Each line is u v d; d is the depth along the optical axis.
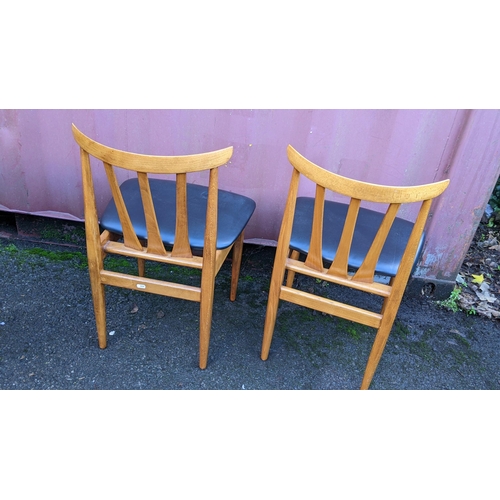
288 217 1.44
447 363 1.93
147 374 1.75
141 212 1.68
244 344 1.93
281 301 2.19
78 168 2.15
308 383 1.79
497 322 2.15
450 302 2.21
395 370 1.88
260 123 1.89
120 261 2.36
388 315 1.50
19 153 2.13
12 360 1.75
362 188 1.22
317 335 2.02
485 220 2.89
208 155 1.25
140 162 1.26
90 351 1.82
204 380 1.75
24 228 2.44
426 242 2.08
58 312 1.99
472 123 1.73
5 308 1.98
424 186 1.18
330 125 1.86
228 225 1.66
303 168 1.28
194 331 1.97
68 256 2.35
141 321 1.99
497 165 1.81
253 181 2.06
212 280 1.56
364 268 1.43
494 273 2.46
